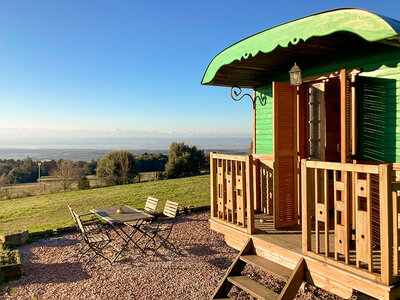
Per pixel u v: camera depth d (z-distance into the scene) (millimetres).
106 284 5480
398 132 3877
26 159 37938
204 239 7965
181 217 10422
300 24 3645
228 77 5922
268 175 5875
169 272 5934
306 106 5328
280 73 5848
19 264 5848
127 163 27516
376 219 4145
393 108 3928
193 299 4844
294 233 4535
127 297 4973
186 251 7102
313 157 5125
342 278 3139
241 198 4754
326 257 3332
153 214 8328
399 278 2789
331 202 5984
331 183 5988
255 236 4430
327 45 4445
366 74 4246
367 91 4219
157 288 5270
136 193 15992
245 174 4715
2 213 12633
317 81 5090
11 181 34250
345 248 3129
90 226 7586
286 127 4945
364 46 4309
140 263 6445
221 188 5320
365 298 3227
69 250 7453
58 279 5762
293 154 5008
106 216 6855
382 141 4051
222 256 6738
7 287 5469
